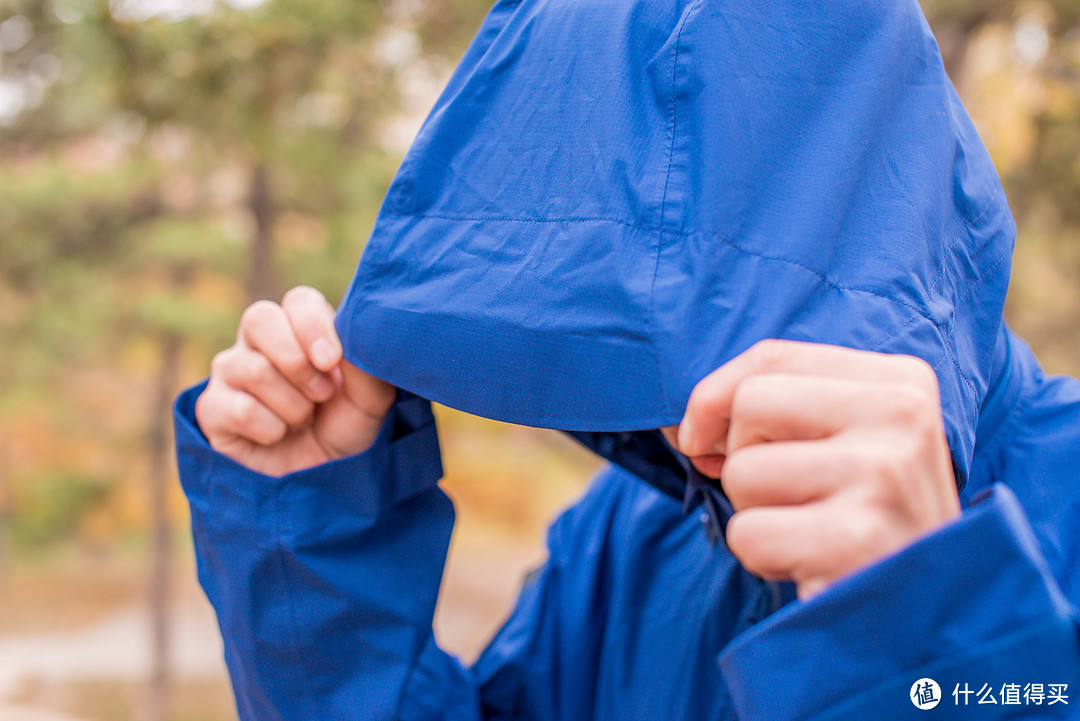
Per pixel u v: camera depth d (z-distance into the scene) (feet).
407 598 2.25
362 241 14.82
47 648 30.19
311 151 11.20
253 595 2.14
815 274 1.54
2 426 26.37
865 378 1.21
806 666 1.19
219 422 2.17
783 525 1.16
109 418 25.95
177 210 21.53
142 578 33.76
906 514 1.14
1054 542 1.86
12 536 31.81
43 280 21.24
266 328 2.12
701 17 1.65
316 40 9.36
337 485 2.14
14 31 19.72
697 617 2.44
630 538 2.78
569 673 2.76
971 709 1.13
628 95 1.72
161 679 25.20
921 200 1.63
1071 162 11.09
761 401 1.21
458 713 2.59
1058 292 12.82
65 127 21.74
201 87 9.25
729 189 1.57
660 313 1.53
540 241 1.73
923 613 1.13
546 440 14.52
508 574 33.27
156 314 19.70
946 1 9.49
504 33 1.96
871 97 1.66
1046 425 2.05
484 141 1.88
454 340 1.76
